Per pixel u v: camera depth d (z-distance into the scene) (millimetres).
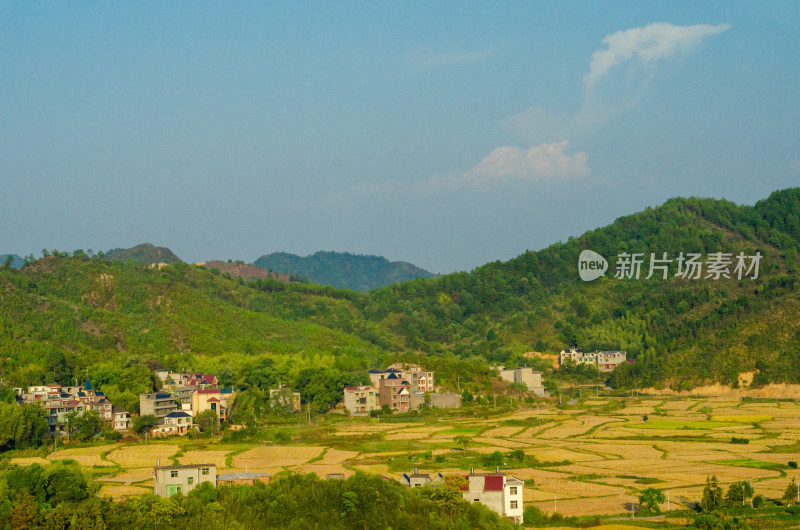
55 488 124125
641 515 138250
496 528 121188
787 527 126062
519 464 194375
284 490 129125
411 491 130375
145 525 116500
